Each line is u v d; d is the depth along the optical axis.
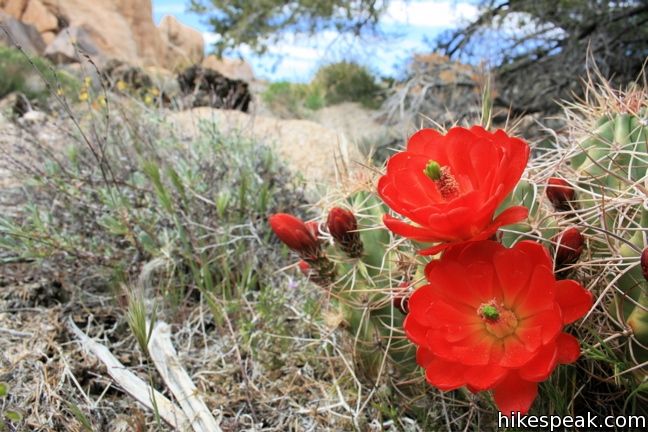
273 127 4.62
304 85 12.00
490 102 1.86
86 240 2.76
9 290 2.52
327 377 2.08
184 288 2.65
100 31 16.08
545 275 1.20
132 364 2.13
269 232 2.85
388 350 1.73
